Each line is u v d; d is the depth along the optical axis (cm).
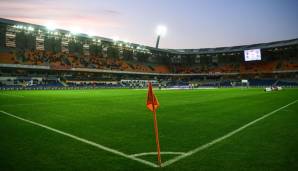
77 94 3155
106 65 7088
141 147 615
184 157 527
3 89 4534
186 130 820
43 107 1584
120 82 7012
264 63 7794
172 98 2372
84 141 681
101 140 691
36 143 662
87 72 6525
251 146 603
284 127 840
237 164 475
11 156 549
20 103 1867
